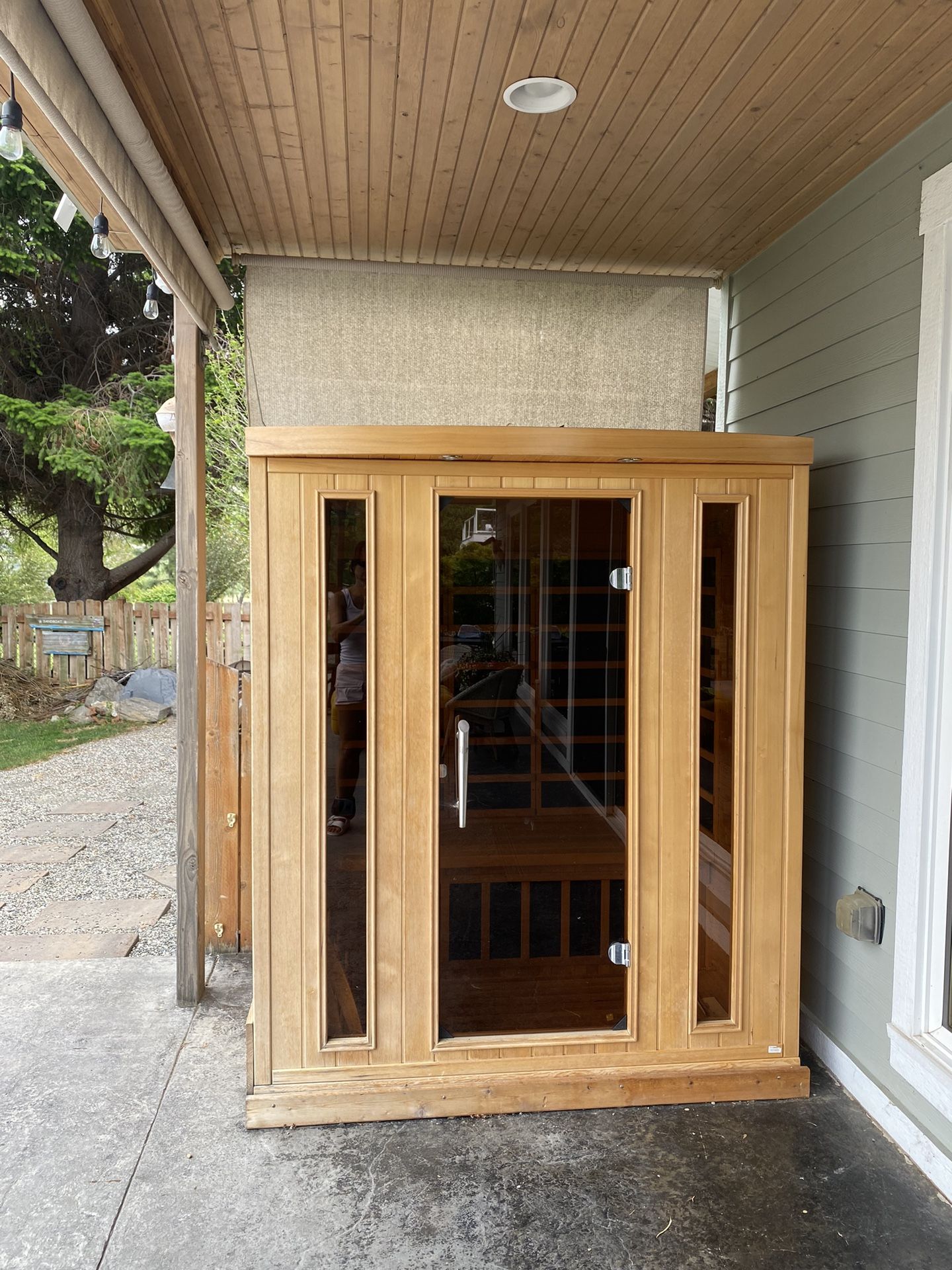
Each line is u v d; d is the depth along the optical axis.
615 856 2.62
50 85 1.64
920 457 2.36
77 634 10.14
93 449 9.58
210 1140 2.44
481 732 2.56
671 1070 2.64
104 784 6.78
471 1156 2.39
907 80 2.16
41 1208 2.16
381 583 2.51
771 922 2.67
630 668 2.59
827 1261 2.02
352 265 3.46
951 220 2.24
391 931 2.55
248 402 3.48
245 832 3.69
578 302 3.58
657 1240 2.09
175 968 3.55
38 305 10.12
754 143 2.50
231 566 11.20
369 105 2.28
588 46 2.00
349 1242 2.07
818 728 2.99
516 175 2.71
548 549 2.56
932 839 2.38
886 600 2.57
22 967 3.54
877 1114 2.55
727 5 1.84
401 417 3.53
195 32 1.94
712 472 2.58
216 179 2.74
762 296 3.39
